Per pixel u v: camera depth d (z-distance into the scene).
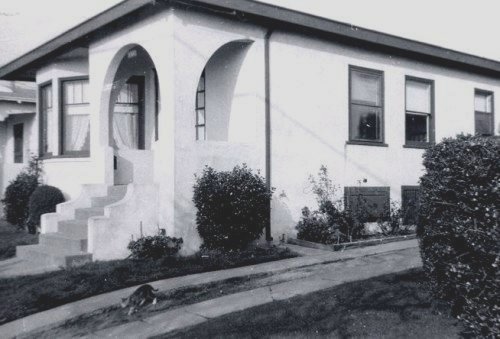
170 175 8.98
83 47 11.34
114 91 11.23
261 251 9.24
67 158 11.86
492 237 4.82
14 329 5.79
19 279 7.61
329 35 11.25
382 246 9.94
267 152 10.31
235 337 5.17
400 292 6.40
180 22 9.07
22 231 11.94
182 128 9.07
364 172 11.95
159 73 9.25
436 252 5.45
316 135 11.16
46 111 13.19
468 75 14.40
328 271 8.09
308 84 11.06
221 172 9.29
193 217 9.16
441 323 5.33
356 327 5.30
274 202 10.42
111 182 10.69
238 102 10.50
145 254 8.57
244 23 10.06
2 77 14.41
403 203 12.55
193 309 6.35
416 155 13.01
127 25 9.98
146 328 5.76
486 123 14.96
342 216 10.53
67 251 8.77
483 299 4.97
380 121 12.38
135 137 12.22
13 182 12.63
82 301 6.64
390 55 12.56
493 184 4.94
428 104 13.51
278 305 6.18
